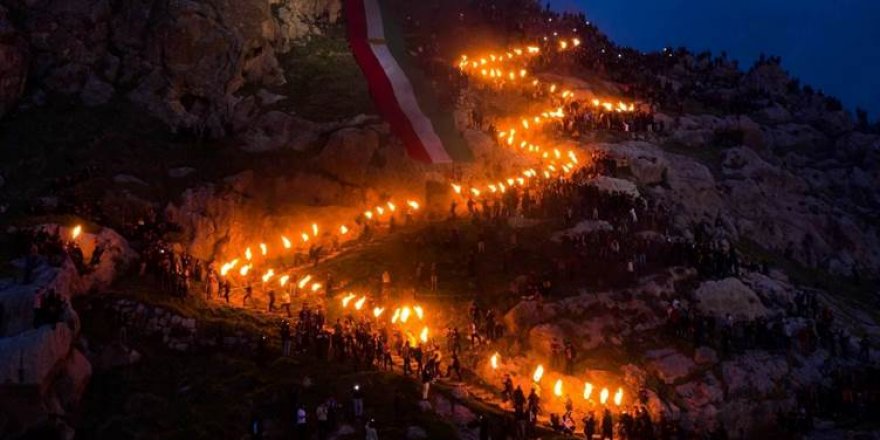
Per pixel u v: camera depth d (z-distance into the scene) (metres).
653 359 50.12
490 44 92.75
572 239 58.44
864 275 72.75
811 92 99.56
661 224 62.53
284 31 83.94
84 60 71.38
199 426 40.59
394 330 51.22
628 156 71.75
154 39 72.94
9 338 39.72
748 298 55.59
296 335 47.72
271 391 42.84
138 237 56.22
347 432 40.53
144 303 48.19
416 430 40.72
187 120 70.69
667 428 43.84
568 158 72.12
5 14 68.25
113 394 42.81
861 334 58.97
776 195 76.50
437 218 64.38
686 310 53.22
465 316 53.09
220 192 62.59
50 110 67.12
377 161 68.19
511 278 55.78
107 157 63.22
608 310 52.84
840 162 87.44
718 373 49.91
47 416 39.09
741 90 97.44
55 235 50.00
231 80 74.50
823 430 47.03
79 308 47.31
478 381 48.28
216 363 45.22
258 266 59.47
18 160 61.25
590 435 43.25
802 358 52.81
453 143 71.19
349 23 88.25
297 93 77.00
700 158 77.88
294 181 65.94
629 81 91.00
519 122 77.75
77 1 72.88
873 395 48.78
